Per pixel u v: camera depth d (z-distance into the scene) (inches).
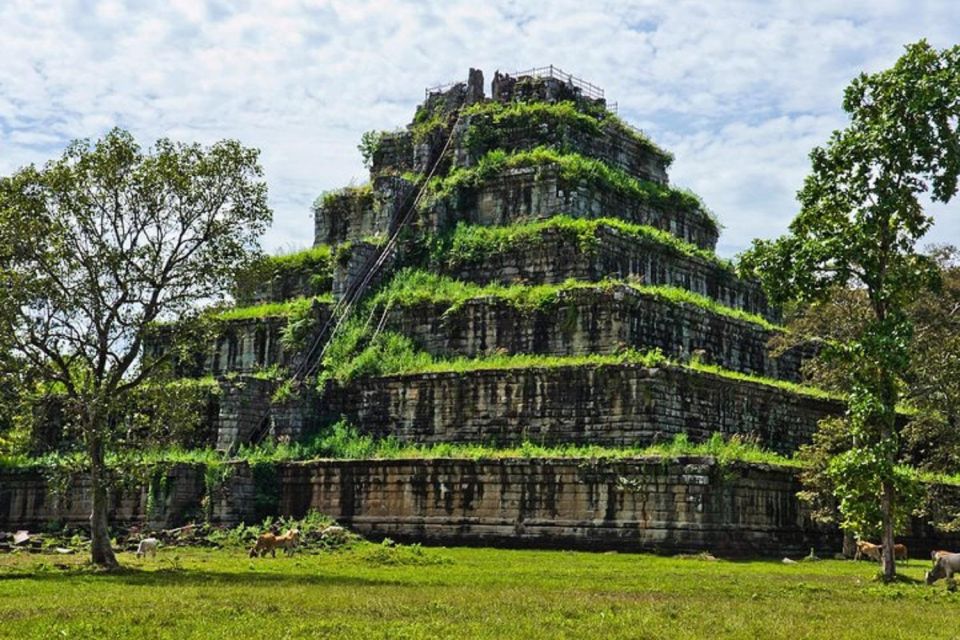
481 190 2755.9
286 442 2445.9
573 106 2928.2
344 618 982.4
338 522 2231.8
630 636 882.1
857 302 2226.9
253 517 2320.4
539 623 951.6
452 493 2117.4
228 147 1701.5
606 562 1740.9
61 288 1609.3
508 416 2258.9
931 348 2095.2
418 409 2378.2
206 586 1306.6
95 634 877.2
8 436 2645.2
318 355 2625.5
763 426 2363.4
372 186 3009.4
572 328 2330.2
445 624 938.7
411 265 2743.6
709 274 2807.6
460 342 2477.9
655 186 2982.3
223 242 1690.5
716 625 956.6
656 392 2103.8
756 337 2645.2
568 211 2620.6
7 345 1563.7
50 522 2484.0
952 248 2910.9
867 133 1504.7
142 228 1672.0
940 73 1464.1
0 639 848.3
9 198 1596.9
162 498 2326.5
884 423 1478.8
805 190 1550.2
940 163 1481.3
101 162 1627.7
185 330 1697.8
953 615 1066.1
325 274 2923.2
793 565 1793.8
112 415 1956.2
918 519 2326.5
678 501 1898.4
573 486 2003.0
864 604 1170.0
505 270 2581.2
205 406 2647.6
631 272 2559.1
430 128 3043.8
